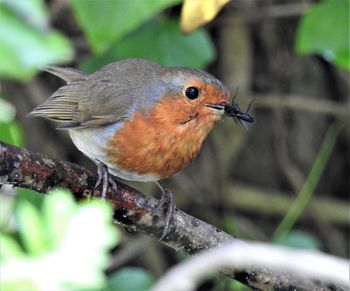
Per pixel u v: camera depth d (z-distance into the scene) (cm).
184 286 443
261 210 1421
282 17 1388
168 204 855
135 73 980
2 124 1027
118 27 958
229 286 1221
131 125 938
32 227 492
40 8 703
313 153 1425
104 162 965
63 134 1387
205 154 1405
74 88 1049
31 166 778
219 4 981
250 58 1390
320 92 1400
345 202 1451
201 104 939
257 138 1416
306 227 1462
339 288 811
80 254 480
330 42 1096
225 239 855
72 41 1339
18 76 700
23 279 473
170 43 1155
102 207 497
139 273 1012
